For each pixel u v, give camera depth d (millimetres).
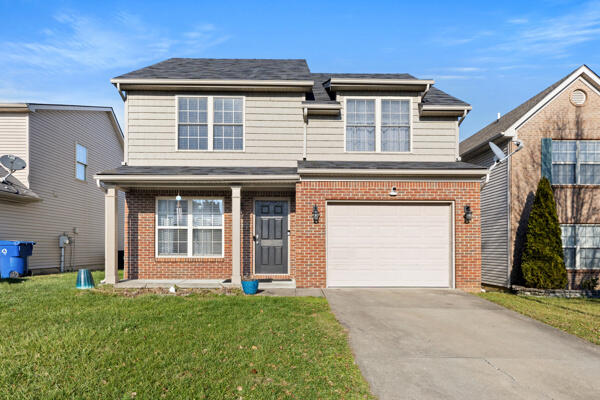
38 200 12789
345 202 9477
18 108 12461
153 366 4223
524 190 11547
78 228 15469
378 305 7574
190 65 11602
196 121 10406
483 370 4629
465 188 9438
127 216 10328
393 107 10477
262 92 10523
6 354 4453
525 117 11562
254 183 9516
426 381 4293
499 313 7250
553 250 10633
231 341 5098
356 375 4344
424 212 9562
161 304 6988
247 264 10523
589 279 11406
